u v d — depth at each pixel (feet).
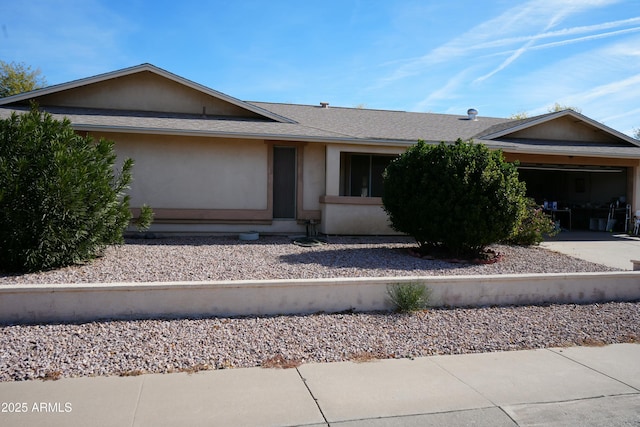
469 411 13.65
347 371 16.30
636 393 15.08
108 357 16.47
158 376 15.43
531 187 73.87
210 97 48.88
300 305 21.54
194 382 15.06
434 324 20.89
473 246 32.99
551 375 16.42
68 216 25.64
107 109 46.93
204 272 26.63
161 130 40.37
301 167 46.34
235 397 14.12
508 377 16.15
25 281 23.39
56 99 46.29
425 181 32.35
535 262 33.86
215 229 45.06
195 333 18.62
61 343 17.31
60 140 26.73
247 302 21.01
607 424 13.08
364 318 21.17
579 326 21.66
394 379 15.75
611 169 57.98
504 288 24.18
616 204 59.26
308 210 46.68
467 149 32.55
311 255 34.09
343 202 45.34
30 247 25.02
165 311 20.31
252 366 16.48
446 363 17.30
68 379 15.02
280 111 57.98
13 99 44.47
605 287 25.89
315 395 14.39
